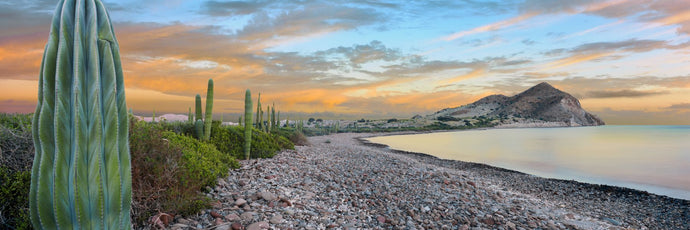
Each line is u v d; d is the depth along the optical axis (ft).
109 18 8.68
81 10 7.88
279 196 25.77
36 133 7.76
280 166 39.60
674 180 64.80
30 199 7.64
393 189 35.60
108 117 8.13
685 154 120.47
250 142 47.52
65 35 7.65
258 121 86.07
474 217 27.32
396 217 25.61
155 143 21.50
